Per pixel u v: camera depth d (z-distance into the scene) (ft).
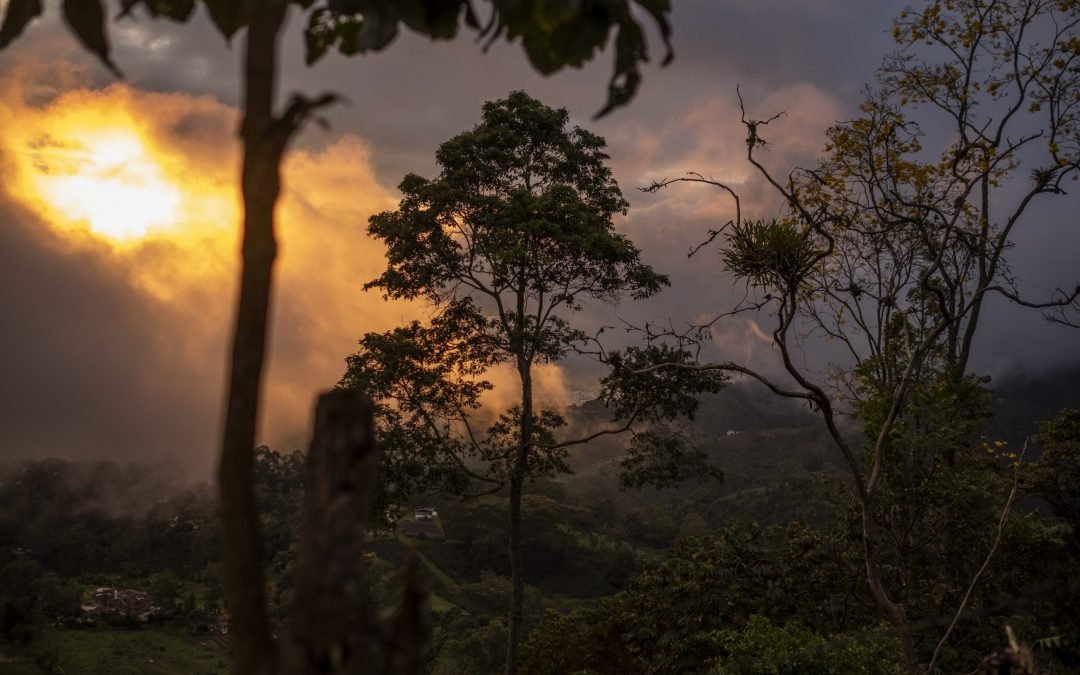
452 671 185.06
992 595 43.86
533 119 66.85
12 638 238.68
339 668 2.60
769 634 37.60
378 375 61.57
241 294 2.80
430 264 64.95
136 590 316.19
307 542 2.67
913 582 45.55
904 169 36.45
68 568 340.80
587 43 3.99
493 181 66.59
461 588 267.80
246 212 2.82
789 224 25.57
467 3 4.22
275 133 2.81
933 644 42.73
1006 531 43.11
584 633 63.52
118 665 236.02
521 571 67.05
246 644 2.65
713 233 25.81
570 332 65.98
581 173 69.67
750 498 395.34
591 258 62.95
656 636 54.85
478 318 65.51
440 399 64.13
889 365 38.58
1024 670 5.50
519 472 66.54
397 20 4.28
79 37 3.81
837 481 50.19
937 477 43.14
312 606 2.63
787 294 25.67
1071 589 19.27
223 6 4.26
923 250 38.06
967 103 47.52
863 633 36.83
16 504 380.37
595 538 335.88
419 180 66.44
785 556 53.01
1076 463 56.90
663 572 56.13
